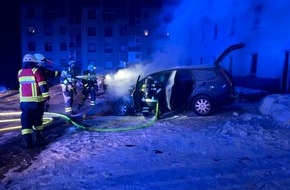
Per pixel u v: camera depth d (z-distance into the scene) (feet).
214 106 26.17
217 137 18.13
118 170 13.11
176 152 15.48
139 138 18.40
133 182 11.78
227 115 25.88
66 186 11.66
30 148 17.74
